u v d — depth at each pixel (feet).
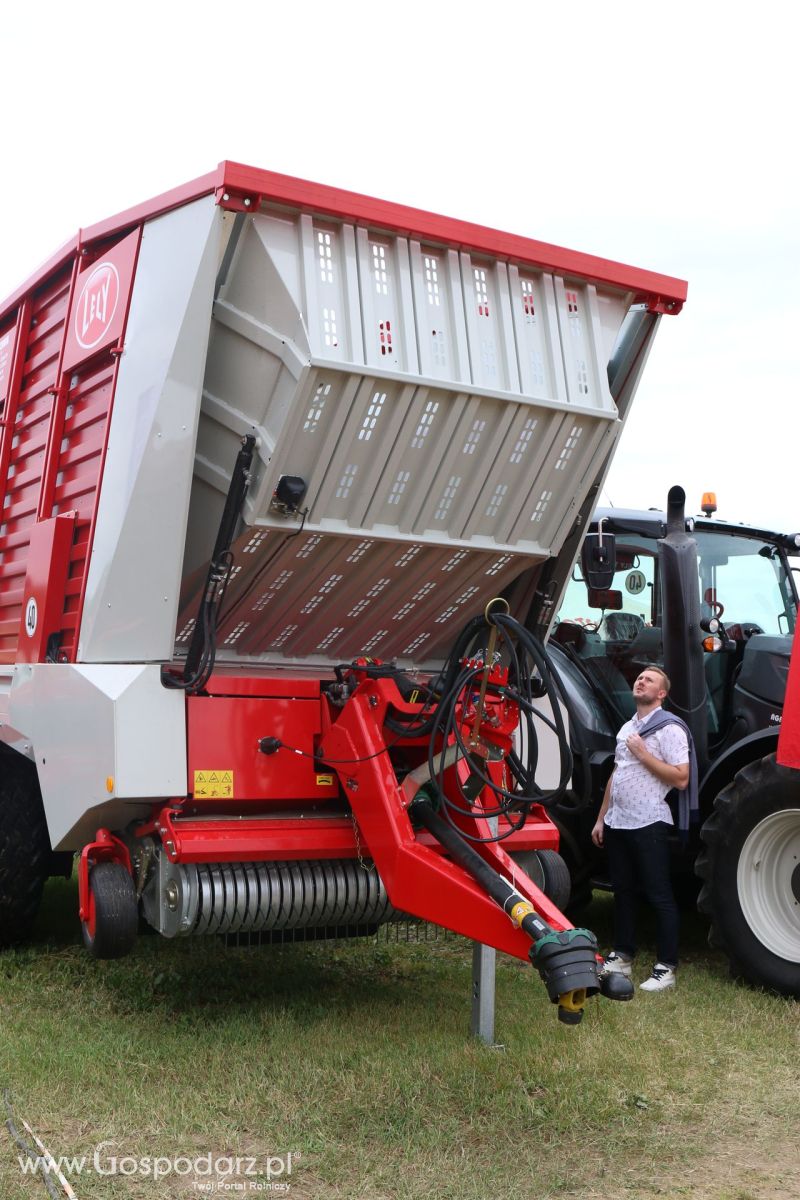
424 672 16.49
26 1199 9.29
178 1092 11.48
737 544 19.58
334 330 12.47
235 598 14.44
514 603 15.84
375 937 17.94
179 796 12.92
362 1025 13.62
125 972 15.79
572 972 10.61
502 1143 10.54
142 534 13.39
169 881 12.89
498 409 13.62
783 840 15.71
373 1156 10.18
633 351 15.10
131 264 14.25
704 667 18.16
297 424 12.54
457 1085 11.68
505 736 13.67
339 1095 11.45
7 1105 11.06
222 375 13.12
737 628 18.69
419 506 13.73
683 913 20.39
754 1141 10.75
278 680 13.69
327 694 13.76
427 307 13.21
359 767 13.07
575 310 14.42
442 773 12.85
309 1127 10.74
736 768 17.15
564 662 19.76
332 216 12.60
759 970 15.52
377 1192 9.59
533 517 14.70
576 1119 10.98
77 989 15.03
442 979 15.87
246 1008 14.32
